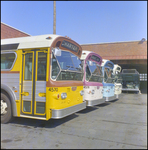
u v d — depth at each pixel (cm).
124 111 895
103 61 1066
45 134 502
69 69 614
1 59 611
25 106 557
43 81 528
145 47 2273
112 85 1112
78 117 739
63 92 548
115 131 542
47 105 512
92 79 840
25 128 557
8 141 445
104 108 992
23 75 565
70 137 480
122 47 2356
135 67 3372
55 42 548
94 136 492
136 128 577
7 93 599
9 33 1628
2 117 595
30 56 561
